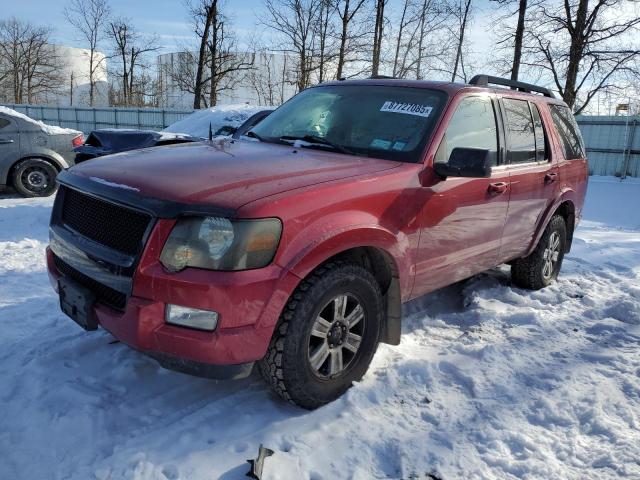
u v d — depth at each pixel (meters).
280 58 35.06
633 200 13.86
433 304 4.88
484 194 3.96
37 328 3.95
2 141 9.52
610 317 4.57
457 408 3.10
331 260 2.97
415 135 3.61
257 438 2.74
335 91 4.34
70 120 32.81
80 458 2.58
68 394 3.06
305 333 2.82
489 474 2.57
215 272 2.54
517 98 4.66
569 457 2.70
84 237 2.98
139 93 45.84
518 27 17.97
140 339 2.61
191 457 2.58
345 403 3.07
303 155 3.48
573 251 7.21
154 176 2.88
